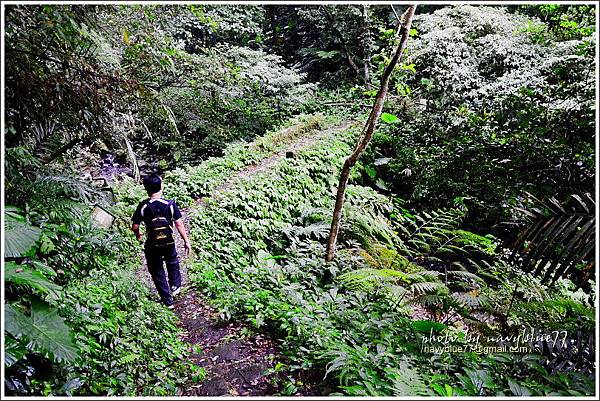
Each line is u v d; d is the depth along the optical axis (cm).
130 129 427
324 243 604
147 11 437
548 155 396
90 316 290
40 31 304
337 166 810
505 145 429
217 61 754
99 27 359
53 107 342
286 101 1108
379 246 511
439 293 351
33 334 190
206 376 292
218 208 609
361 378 260
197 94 861
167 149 988
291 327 334
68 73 339
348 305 384
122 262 441
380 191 866
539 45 761
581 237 248
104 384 248
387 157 879
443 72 803
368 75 1235
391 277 379
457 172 491
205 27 774
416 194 701
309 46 1421
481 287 423
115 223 503
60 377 234
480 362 291
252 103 1055
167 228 386
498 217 453
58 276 332
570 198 303
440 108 757
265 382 285
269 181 694
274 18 1465
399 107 912
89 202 398
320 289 424
